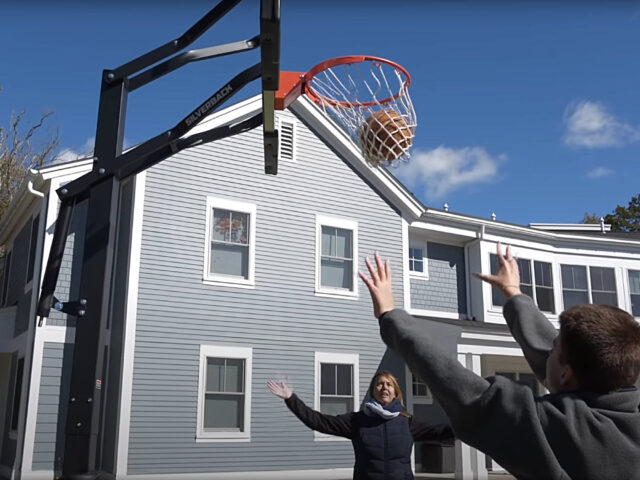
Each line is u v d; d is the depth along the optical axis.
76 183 4.70
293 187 13.84
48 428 11.31
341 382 13.45
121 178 4.95
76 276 12.27
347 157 14.75
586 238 17.62
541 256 17.23
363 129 4.27
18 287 14.75
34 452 11.10
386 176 14.93
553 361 1.47
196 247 12.49
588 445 1.28
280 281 13.20
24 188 13.05
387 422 4.28
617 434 1.29
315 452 12.68
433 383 1.40
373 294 1.62
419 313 15.66
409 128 4.34
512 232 16.89
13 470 11.16
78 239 12.47
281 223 13.52
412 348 1.45
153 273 11.99
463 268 16.80
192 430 11.66
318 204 14.07
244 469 11.92
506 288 1.88
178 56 4.68
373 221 14.73
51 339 11.71
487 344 13.38
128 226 12.27
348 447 13.07
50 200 12.24
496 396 1.33
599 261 17.84
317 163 14.30
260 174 13.53
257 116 5.21
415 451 14.73
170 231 12.30
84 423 4.14
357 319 13.91
